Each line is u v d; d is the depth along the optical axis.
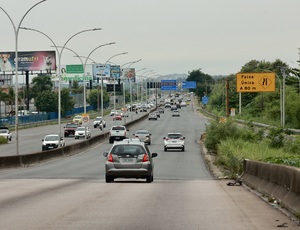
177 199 19.47
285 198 17.05
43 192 22.14
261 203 18.27
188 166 47.84
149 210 16.19
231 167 39.34
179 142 70.25
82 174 38.19
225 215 15.17
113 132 88.25
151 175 29.20
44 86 195.62
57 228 12.84
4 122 129.62
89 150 74.00
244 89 87.38
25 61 162.62
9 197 19.92
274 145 62.69
